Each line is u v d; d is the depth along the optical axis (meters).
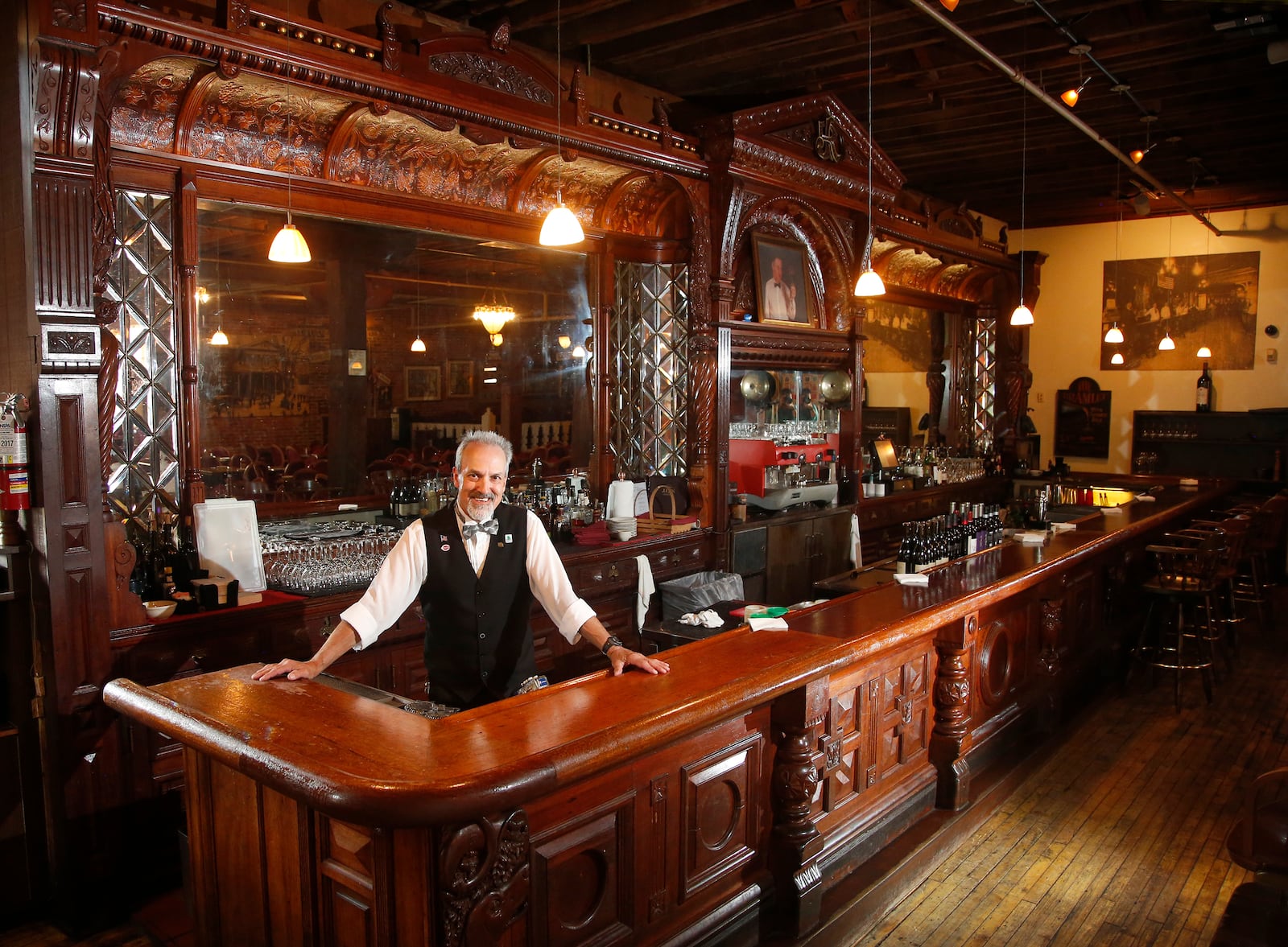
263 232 4.52
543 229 4.55
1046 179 9.76
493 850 2.00
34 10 3.12
